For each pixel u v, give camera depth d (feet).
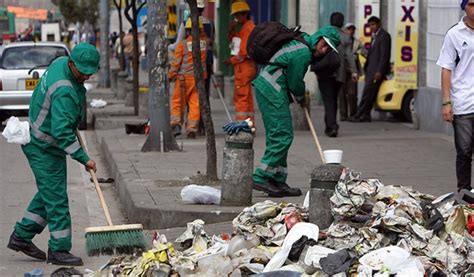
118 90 195.00
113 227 50.72
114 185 87.04
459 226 47.21
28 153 54.29
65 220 55.01
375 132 116.57
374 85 126.72
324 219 51.37
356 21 148.66
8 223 69.10
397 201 49.14
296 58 66.95
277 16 200.03
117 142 108.88
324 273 43.52
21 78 135.74
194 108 111.34
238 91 103.81
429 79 117.80
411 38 120.16
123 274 46.44
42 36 405.18
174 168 86.48
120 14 227.40
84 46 53.31
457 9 107.14
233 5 103.91
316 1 168.14
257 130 120.98
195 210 64.90
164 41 99.09
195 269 45.06
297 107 118.42
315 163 89.25
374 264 43.06
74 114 53.16
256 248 47.78
